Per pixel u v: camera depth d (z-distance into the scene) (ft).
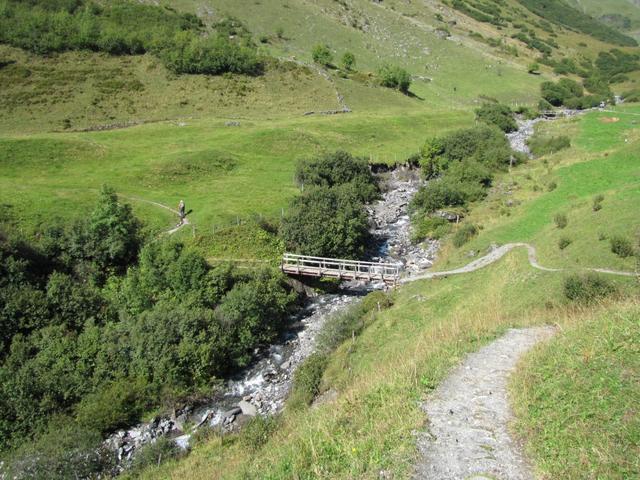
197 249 150.20
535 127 317.63
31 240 147.13
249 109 302.86
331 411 64.95
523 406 54.54
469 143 247.70
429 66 474.08
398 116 321.11
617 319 67.82
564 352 62.54
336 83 360.89
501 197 194.59
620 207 132.87
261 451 71.20
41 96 270.05
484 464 46.29
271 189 200.85
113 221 143.74
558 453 45.32
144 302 126.00
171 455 87.45
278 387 107.86
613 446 43.29
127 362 108.58
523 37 624.18
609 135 258.37
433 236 173.78
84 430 92.17
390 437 51.57
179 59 324.39
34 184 183.01
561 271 112.06
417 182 240.32
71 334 115.85
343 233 157.48
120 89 293.84
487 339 76.89
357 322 120.98
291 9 497.05
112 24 350.84
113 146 229.45
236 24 433.48
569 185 184.14
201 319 116.37
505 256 135.03
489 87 444.55
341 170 215.31
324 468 49.03
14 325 115.75
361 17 543.39
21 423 95.81
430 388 61.41
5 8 328.49
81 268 140.36
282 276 144.15
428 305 118.11
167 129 258.98
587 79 492.95
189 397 104.88
